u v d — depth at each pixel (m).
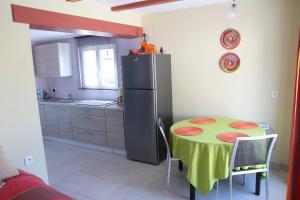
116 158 4.04
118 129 4.10
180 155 2.68
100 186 3.10
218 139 2.50
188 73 3.83
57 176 3.44
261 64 3.23
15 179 2.08
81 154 4.30
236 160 2.33
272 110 3.26
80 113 4.54
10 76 2.46
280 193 2.73
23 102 2.59
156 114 3.56
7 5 2.38
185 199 2.72
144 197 2.80
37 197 1.80
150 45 3.77
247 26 3.25
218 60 3.54
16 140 2.56
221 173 2.39
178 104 4.00
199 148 2.45
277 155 3.31
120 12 3.68
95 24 3.28
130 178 3.28
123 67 3.67
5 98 2.45
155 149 3.62
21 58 2.54
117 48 4.59
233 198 2.68
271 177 3.09
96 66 4.99
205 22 3.54
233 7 2.69
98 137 4.40
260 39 3.19
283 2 2.97
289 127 3.17
